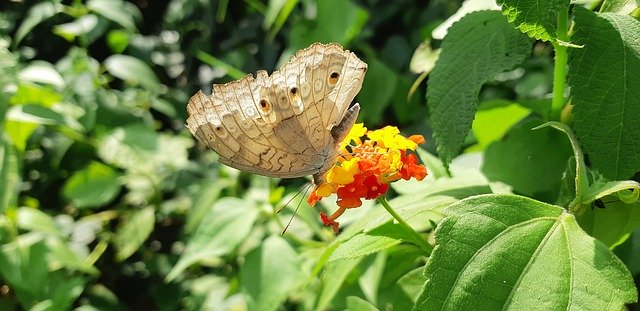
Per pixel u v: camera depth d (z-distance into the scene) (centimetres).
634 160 12
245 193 25
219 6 34
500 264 10
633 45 12
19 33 29
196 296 26
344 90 12
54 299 23
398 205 13
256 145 13
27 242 23
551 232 10
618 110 12
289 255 18
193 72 35
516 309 10
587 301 10
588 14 12
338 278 15
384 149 12
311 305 21
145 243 30
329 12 27
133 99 30
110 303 28
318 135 12
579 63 12
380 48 31
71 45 34
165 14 36
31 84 25
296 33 28
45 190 30
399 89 28
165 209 28
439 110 13
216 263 27
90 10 31
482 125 17
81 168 29
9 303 25
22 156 25
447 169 13
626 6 13
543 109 15
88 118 28
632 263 16
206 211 25
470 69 13
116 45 32
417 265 17
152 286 29
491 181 15
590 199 11
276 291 18
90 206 28
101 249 28
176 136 31
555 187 14
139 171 28
